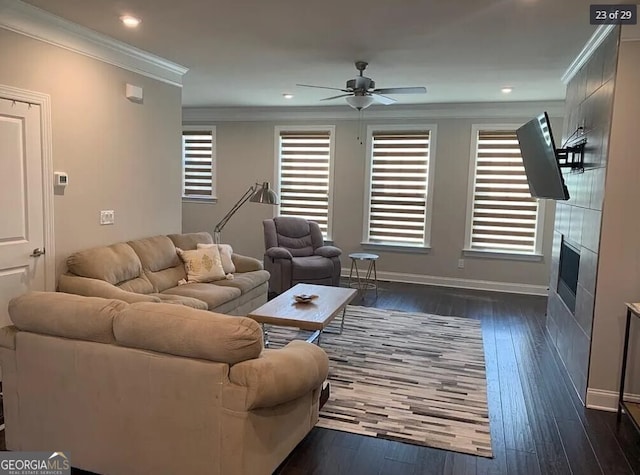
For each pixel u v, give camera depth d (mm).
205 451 2066
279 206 7484
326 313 3623
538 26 3281
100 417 2229
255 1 2969
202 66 4742
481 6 2947
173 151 4969
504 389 3438
